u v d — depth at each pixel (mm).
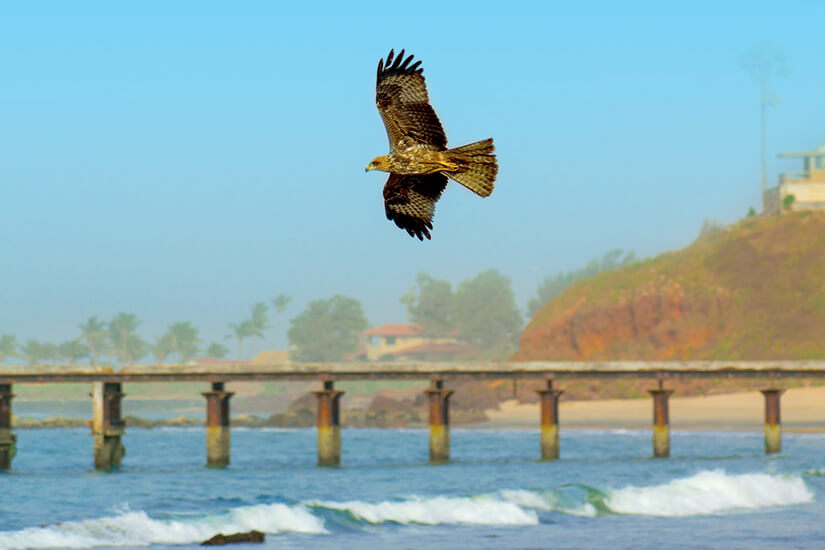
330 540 31000
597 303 157750
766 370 57781
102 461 52625
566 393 133250
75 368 52625
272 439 93750
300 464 60188
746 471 50938
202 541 30641
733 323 144000
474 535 32062
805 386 125188
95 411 52812
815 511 37406
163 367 53562
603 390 134750
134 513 33250
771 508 38375
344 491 43625
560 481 47188
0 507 37625
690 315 147125
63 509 37250
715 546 29703
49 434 106875
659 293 152250
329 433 54250
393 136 8898
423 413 124875
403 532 32656
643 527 33781
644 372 57438
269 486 45375
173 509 37500
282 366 54469
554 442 57156
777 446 59781
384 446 81062
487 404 130250
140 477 49375
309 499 40719
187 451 78500
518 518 35156
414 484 46344
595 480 47625
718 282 151875
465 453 73812
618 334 149500
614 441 84938
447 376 55656
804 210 158750
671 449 74500
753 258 152250
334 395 54406
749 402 117188
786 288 145875
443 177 9016
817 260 148125
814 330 137125
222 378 53812
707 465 54375
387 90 8914
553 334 154250
